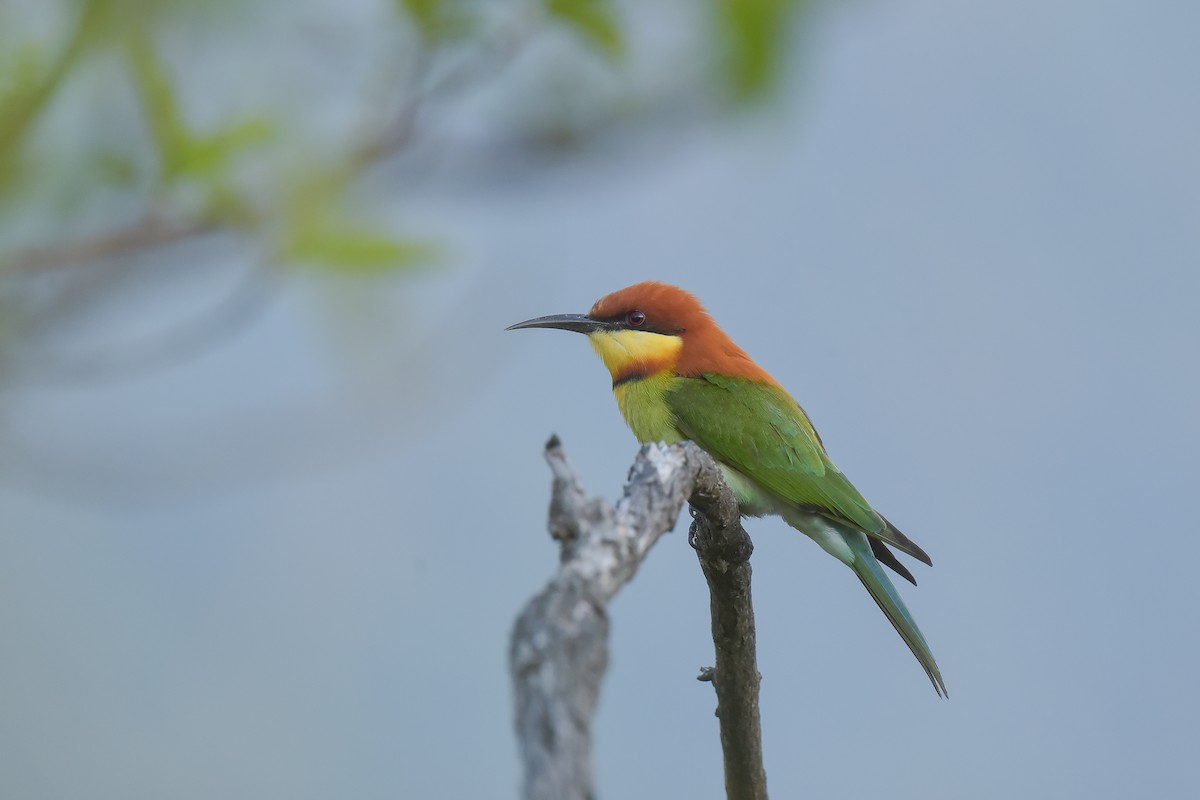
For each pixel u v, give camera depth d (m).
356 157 3.47
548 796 2.82
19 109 2.97
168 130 3.34
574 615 3.31
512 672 3.16
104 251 3.37
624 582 3.76
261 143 3.40
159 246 3.41
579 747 3.00
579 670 3.19
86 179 3.36
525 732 3.02
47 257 3.34
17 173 3.22
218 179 3.37
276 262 3.32
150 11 2.99
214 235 3.41
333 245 3.28
